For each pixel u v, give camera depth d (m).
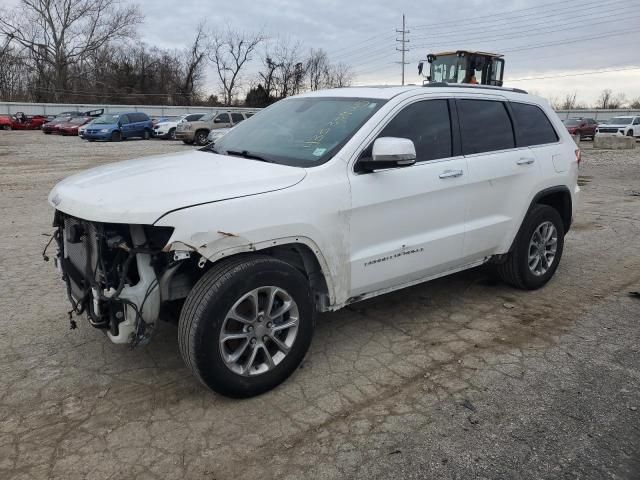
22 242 6.79
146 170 3.49
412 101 4.01
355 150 3.62
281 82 75.62
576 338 4.14
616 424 3.05
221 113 26.86
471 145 4.40
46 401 3.25
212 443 2.88
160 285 3.08
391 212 3.78
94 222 3.06
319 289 3.65
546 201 5.48
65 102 63.34
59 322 4.34
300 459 2.76
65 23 61.38
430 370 3.64
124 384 3.45
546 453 2.80
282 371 3.36
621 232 7.63
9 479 2.60
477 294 5.08
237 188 3.15
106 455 2.78
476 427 3.02
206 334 3.00
